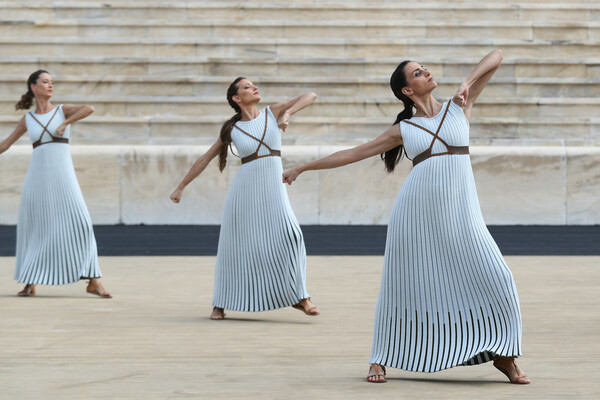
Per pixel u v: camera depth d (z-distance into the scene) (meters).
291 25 21.06
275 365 6.49
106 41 20.59
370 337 7.75
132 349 7.14
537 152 17.34
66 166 10.45
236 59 20.17
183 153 17.52
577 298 9.91
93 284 10.37
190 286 11.20
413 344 5.86
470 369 6.39
